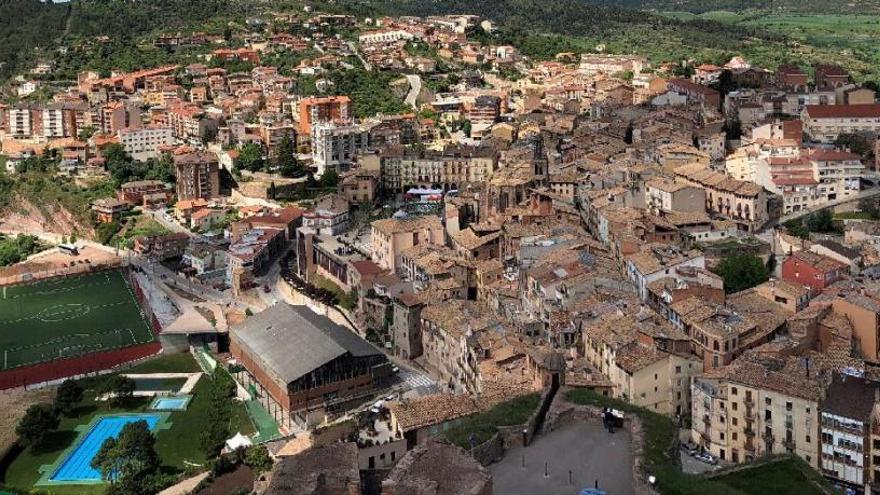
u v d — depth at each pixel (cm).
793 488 18988
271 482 10819
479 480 10112
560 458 12406
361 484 10919
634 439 12750
